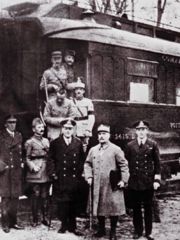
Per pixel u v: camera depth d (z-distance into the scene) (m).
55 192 7.16
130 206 7.40
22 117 8.70
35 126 7.66
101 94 9.05
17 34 8.73
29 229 7.41
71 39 8.59
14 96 8.74
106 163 6.83
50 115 8.37
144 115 10.27
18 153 7.43
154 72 10.66
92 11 9.42
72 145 7.19
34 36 8.66
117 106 9.42
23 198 8.37
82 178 7.75
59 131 8.33
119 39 9.47
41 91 8.57
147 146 6.95
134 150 6.95
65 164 7.10
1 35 8.76
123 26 10.67
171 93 11.32
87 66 8.71
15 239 6.77
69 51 8.57
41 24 8.55
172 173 11.27
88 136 8.49
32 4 8.99
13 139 7.43
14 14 8.96
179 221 8.34
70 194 7.10
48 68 8.61
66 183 7.07
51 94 8.48
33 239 6.76
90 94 8.75
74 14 9.21
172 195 11.07
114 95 9.38
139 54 10.14
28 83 8.71
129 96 9.84
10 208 7.37
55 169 7.18
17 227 7.40
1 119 8.70
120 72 9.54
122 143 9.54
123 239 6.97
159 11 20.89
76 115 8.43
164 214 8.96
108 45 9.20
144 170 6.86
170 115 11.23
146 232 6.87
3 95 8.76
